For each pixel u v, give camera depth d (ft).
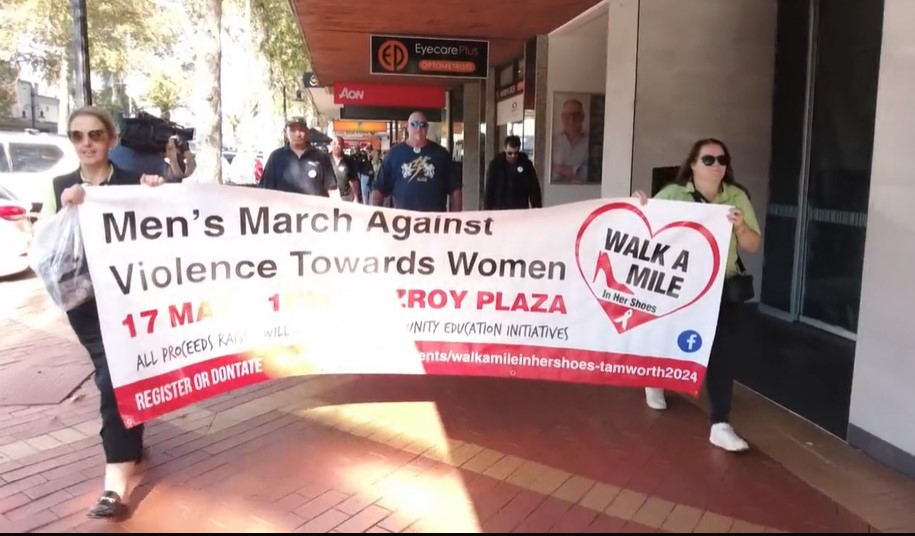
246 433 15.26
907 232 13.23
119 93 137.69
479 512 12.06
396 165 25.35
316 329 14.66
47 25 88.17
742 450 14.46
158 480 13.07
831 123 23.35
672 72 26.09
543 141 37.83
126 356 12.48
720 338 14.76
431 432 15.42
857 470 13.76
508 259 14.94
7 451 14.38
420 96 65.00
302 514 11.93
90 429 15.62
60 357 21.20
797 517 12.05
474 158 61.52
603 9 31.27
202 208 13.33
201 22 38.91
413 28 38.22
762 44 26.40
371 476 13.32
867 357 14.33
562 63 37.73
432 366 15.16
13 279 34.65
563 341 15.15
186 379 13.32
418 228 14.75
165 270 13.01
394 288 14.88
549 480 13.25
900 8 13.23
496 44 41.06
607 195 28.37
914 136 12.98
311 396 17.56
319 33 40.86
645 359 14.98
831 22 23.27
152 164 23.25
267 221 13.98
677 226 14.55
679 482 13.25
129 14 96.68
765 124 26.76
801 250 24.89
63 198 12.08
